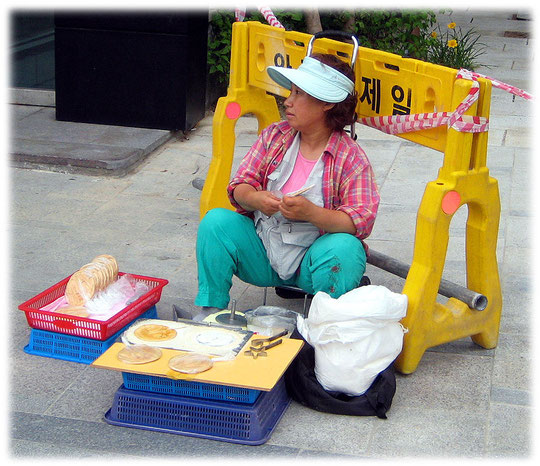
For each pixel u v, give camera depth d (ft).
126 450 9.61
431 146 11.32
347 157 11.15
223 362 10.05
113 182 19.38
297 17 25.32
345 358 10.25
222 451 9.62
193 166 20.70
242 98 15.14
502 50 34.50
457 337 11.62
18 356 11.71
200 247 11.57
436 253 10.93
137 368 9.82
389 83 11.78
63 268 14.70
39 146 20.52
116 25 21.85
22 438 9.82
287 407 10.59
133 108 22.49
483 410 10.54
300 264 11.53
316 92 10.73
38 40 23.99
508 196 18.35
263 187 11.76
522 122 24.12
